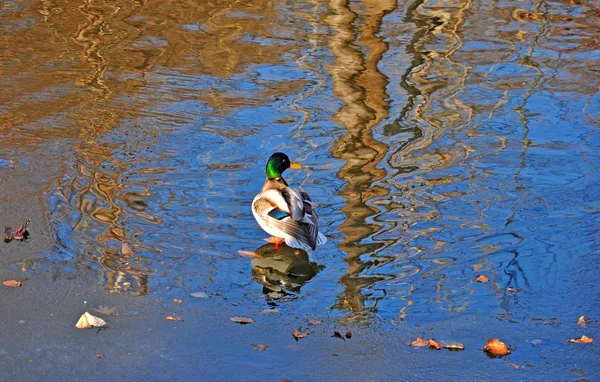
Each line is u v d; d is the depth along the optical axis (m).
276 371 6.12
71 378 5.89
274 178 9.06
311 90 13.09
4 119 11.38
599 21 17.62
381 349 6.48
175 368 6.09
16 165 9.87
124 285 7.29
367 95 12.96
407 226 8.87
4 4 17.44
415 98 12.93
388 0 18.55
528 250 8.35
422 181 10.07
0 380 5.80
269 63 14.34
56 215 8.60
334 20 17.05
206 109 12.20
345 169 10.38
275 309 7.08
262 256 8.13
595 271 7.93
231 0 18.52
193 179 9.92
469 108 12.57
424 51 15.23
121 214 8.80
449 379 6.08
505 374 6.16
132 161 10.33
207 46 15.17
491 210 9.33
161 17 17.05
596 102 12.91
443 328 6.83
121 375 5.96
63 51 14.54
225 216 8.98
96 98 12.40
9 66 13.61
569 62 14.81
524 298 7.39
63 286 7.18
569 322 6.98
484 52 15.30
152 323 6.70
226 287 7.44
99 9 17.41
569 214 9.26
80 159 10.25
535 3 19.09
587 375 6.16
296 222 8.16
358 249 8.34
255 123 11.77
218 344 6.45
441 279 7.74
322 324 6.85
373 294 7.44
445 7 18.42
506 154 10.96
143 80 13.30
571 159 10.86
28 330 6.46
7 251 7.74
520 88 13.50
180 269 7.71
